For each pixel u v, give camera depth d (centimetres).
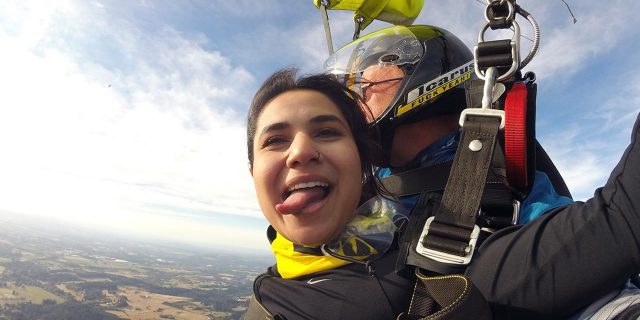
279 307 41
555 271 28
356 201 42
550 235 30
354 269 40
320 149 42
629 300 27
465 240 32
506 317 30
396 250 40
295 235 41
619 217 27
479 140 35
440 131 61
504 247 32
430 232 33
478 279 31
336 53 72
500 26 38
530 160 41
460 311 27
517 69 37
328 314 38
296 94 45
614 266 26
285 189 42
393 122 60
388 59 63
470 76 64
